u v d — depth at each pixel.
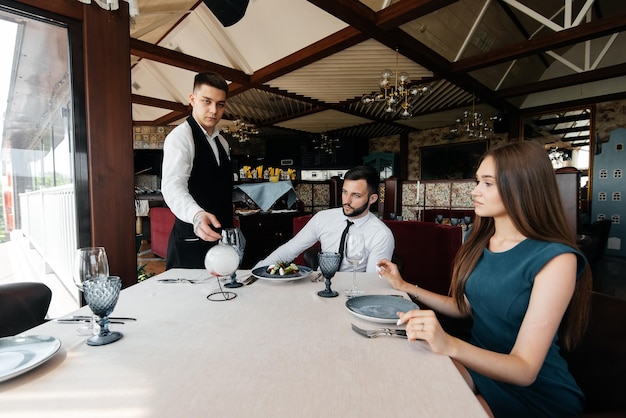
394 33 4.43
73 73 1.87
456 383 0.61
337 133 11.48
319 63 5.34
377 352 0.73
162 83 6.62
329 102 7.66
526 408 0.86
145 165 9.27
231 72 5.64
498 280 0.95
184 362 0.68
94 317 0.90
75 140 1.90
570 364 0.93
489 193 1.01
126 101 2.02
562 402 0.86
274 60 5.35
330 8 3.70
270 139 11.94
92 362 0.69
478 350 0.75
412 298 1.21
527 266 0.89
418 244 2.58
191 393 0.57
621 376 0.83
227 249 1.14
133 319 0.91
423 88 5.12
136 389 0.59
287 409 0.53
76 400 0.56
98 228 1.95
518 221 0.94
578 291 0.89
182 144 1.72
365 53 5.05
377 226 1.86
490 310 0.97
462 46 5.43
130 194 2.05
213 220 1.35
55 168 2.50
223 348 0.75
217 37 5.11
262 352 0.73
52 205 3.01
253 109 8.40
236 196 5.33
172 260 1.88
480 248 1.08
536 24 6.15
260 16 4.67
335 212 2.00
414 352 0.74
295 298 1.10
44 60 2.00
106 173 1.97
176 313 0.96
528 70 7.32
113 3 1.81
